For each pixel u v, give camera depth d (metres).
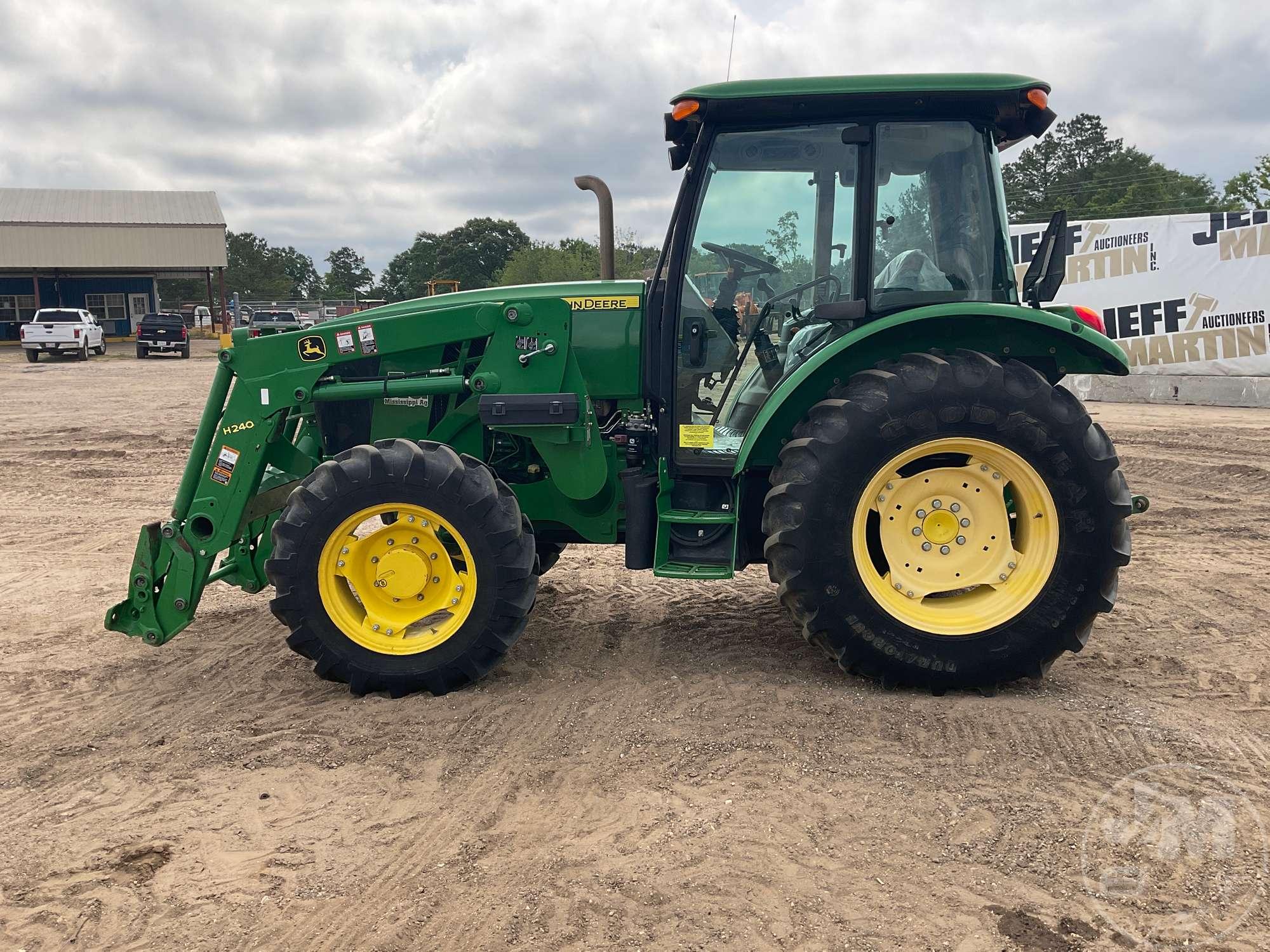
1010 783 3.22
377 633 4.12
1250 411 13.18
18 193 44.22
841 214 4.17
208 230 42.53
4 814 3.18
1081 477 3.86
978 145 4.11
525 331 4.33
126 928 2.57
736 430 4.31
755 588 5.75
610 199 4.75
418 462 4.01
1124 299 14.29
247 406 4.34
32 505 8.45
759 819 3.02
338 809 3.17
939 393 3.84
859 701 3.91
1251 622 4.96
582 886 2.69
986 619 3.95
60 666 4.57
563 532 4.79
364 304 19.11
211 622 5.24
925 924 2.50
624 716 3.84
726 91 3.96
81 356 31.02
